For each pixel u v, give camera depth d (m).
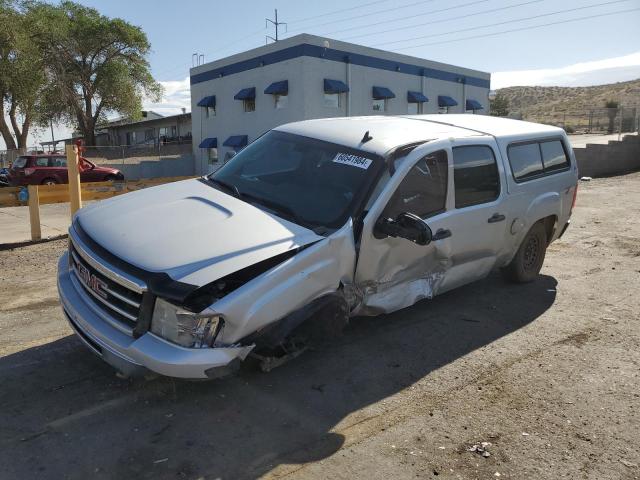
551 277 6.58
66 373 3.90
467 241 4.85
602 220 10.48
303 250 3.49
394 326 4.93
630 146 20.38
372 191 3.97
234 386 3.78
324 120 5.22
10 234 9.35
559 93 116.50
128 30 45.09
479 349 4.50
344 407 3.57
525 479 2.90
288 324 3.41
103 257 3.34
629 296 5.91
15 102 39.16
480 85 34.66
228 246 3.33
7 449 3.01
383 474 2.92
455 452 3.12
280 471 2.92
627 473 2.96
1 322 4.92
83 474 2.84
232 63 28.69
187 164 32.75
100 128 55.22
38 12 40.28
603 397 3.76
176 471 2.89
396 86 28.92
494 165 5.17
